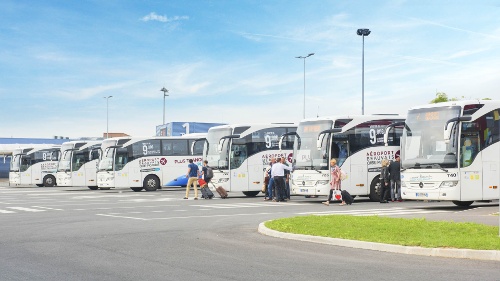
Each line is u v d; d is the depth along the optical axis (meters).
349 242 13.11
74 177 50.34
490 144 22.94
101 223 18.94
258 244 13.62
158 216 21.55
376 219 16.81
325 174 27.73
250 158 34.56
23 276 9.82
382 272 10.05
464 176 22.34
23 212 24.02
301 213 22.16
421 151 23.02
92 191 46.62
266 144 35.06
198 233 15.88
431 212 21.59
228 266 10.70
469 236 12.92
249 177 34.47
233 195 37.72
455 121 22.34
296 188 28.66
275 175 30.09
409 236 13.30
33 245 13.59
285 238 14.64
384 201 28.14
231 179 34.09
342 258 11.56
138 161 45.06
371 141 28.94
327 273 9.99
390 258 11.52
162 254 12.15
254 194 36.31
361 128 28.83
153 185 45.34
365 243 12.80
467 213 20.25
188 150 46.53
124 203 29.67
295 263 11.01
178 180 45.97
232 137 34.19
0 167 81.44
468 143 22.56
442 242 12.12
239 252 12.41
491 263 10.80
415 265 10.70
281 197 30.17
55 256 11.94
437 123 22.81
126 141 45.09
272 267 10.59
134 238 14.82
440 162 22.41
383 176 28.05
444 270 10.17
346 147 28.36
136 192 43.69
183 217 21.02
